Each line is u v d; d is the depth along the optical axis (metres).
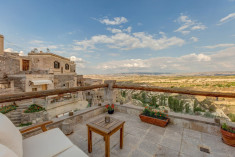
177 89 2.92
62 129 2.56
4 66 13.69
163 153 2.02
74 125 3.01
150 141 2.38
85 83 25.22
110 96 4.13
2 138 0.99
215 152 2.05
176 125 3.06
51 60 17.56
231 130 2.24
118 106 4.12
